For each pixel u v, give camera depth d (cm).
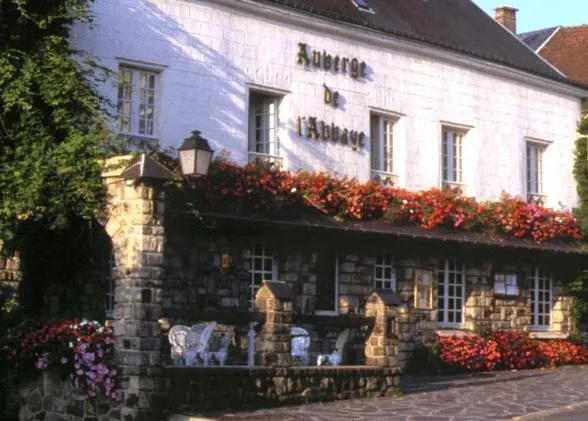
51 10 1622
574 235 2511
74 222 1572
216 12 1906
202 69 1877
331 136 2091
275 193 1853
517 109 2520
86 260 1641
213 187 1755
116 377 1395
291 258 1948
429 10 2505
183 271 1767
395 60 2236
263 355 1521
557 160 2625
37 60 1591
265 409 1465
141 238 1402
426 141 2291
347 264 2048
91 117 1600
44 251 1625
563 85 2633
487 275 2350
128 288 1402
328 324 1608
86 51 1702
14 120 1584
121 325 1405
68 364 1427
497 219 2322
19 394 1490
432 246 2189
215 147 1886
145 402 1371
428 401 1587
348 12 2202
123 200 1426
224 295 1830
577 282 2562
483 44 2527
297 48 2042
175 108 1833
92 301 1669
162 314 1422
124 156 1462
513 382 1919
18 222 1542
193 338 1522
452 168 2380
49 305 1634
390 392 1664
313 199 1922
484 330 2302
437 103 2320
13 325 1549
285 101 2016
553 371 2219
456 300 2291
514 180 2498
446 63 2348
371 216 2045
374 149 2212
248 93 1955
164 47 1825
